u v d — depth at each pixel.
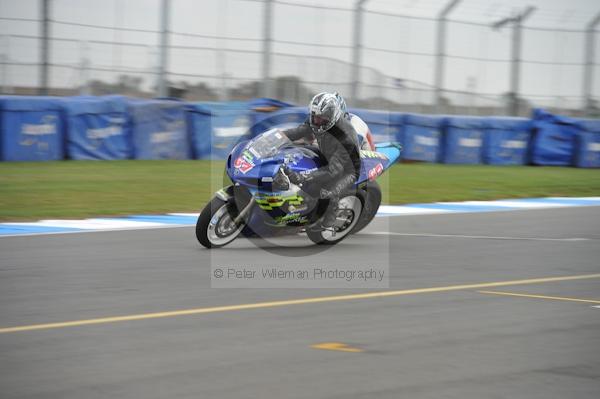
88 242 30.84
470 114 81.88
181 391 13.95
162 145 65.50
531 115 83.94
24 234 32.59
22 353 16.09
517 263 28.55
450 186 58.09
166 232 33.97
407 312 20.36
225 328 18.34
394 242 32.62
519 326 19.17
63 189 46.97
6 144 59.06
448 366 15.71
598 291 23.92
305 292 22.62
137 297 21.50
